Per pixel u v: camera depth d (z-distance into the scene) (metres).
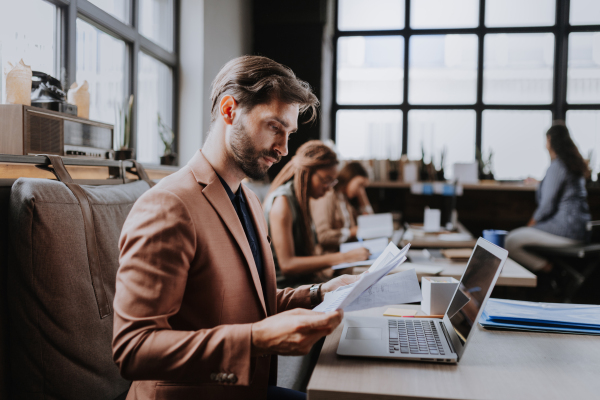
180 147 3.26
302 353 0.73
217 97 0.93
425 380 0.77
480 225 4.50
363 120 5.16
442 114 5.00
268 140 0.90
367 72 5.15
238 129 0.89
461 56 4.96
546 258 3.83
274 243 1.93
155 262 0.76
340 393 0.73
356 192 3.67
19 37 1.78
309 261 1.90
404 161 4.62
